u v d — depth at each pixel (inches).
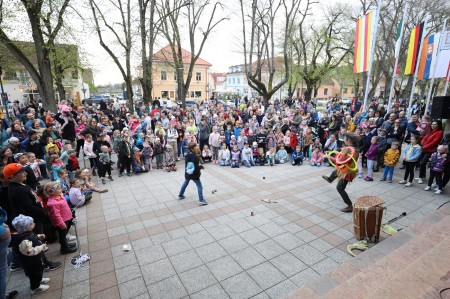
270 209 238.8
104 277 151.6
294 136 408.5
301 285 141.9
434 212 198.8
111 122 497.4
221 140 407.5
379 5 388.2
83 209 245.3
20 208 148.0
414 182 304.8
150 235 197.2
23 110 617.3
